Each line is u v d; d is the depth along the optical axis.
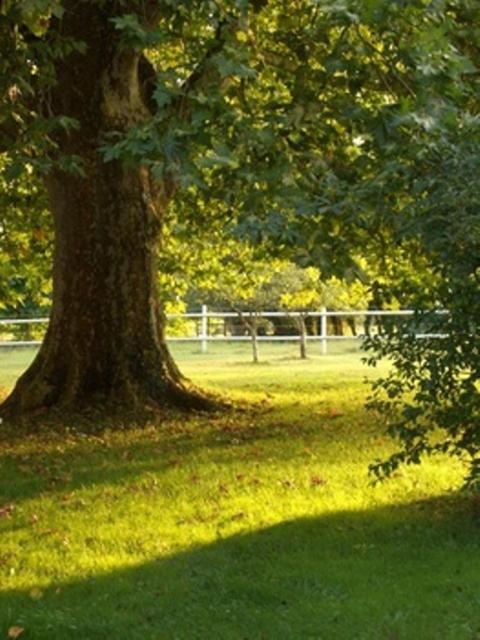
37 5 12.41
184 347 55.34
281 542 12.62
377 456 18.09
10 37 14.73
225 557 12.08
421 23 11.12
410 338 12.54
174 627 9.78
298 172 12.73
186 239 29.22
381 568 11.36
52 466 18.19
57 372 23.59
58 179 23.33
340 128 15.23
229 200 12.41
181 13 13.77
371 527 13.16
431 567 11.33
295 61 14.88
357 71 12.62
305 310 49.41
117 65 21.91
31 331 47.81
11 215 27.59
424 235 10.34
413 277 17.72
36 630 9.73
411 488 15.35
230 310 54.78
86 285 23.53
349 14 10.66
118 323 23.61
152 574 11.53
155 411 23.31
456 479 15.79
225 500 15.11
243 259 31.86
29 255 30.02
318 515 13.98
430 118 10.45
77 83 21.95
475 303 11.86
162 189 23.98
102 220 23.36
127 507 14.91
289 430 21.52
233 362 44.44
